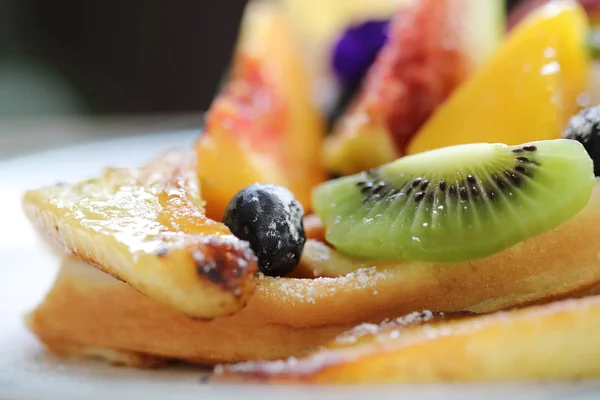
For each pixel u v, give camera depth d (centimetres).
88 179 23
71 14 71
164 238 20
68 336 23
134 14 70
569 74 25
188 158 25
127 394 19
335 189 23
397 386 19
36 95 66
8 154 40
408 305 21
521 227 21
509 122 24
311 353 21
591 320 19
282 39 32
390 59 28
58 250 23
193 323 22
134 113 70
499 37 28
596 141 22
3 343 23
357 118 28
